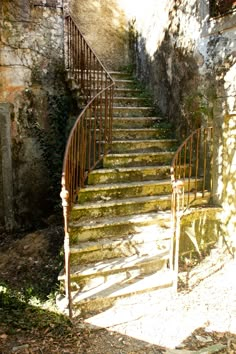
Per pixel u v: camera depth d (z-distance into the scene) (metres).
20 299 4.07
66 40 7.11
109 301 3.96
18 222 6.94
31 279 4.93
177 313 3.88
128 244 4.55
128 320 3.75
